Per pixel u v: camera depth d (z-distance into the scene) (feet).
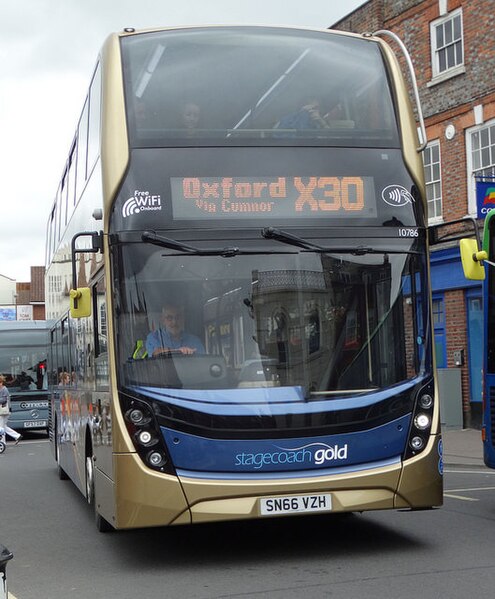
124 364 25.82
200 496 25.04
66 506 42.29
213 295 26.27
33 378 98.58
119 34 28.58
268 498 25.27
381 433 26.21
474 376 70.90
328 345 26.45
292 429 25.64
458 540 29.01
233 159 27.04
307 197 27.20
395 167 28.04
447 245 72.38
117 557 29.09
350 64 29.07
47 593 24.40
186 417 25.38
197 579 25.20
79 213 36.73
